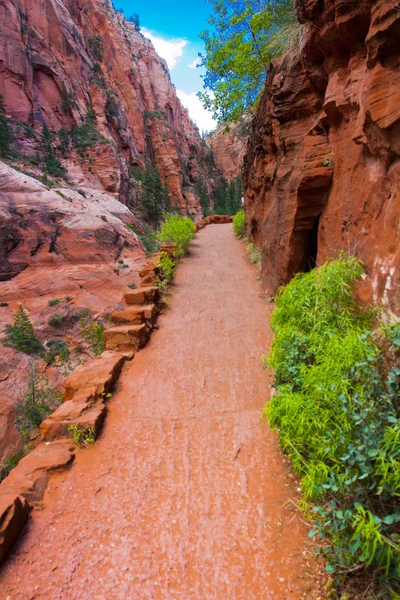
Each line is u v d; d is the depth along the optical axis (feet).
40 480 9.03
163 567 6.86
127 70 300.61
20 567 7.04
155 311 20.48
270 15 27.68
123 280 111.55
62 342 88.58
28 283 99.04
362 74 11.62
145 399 12.86
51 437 10.78
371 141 10.30
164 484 8.92
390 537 5.18
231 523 7.65
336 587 5.84
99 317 97.40
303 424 7.38
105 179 181.98
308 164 15.06
